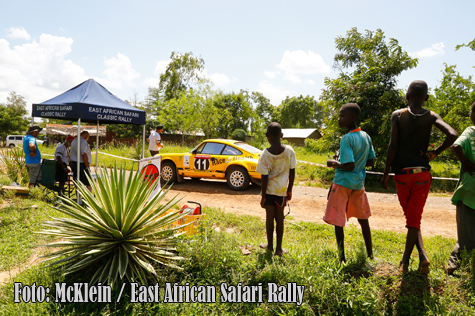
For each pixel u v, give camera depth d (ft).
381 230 22.13
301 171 52.47
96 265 13.91
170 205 15.35
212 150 36.50
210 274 13.69
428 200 35.24
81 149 27.40
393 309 11.37
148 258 14.21
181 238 15.31
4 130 172.65
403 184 12.17
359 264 13.16
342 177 13.05
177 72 170.40
